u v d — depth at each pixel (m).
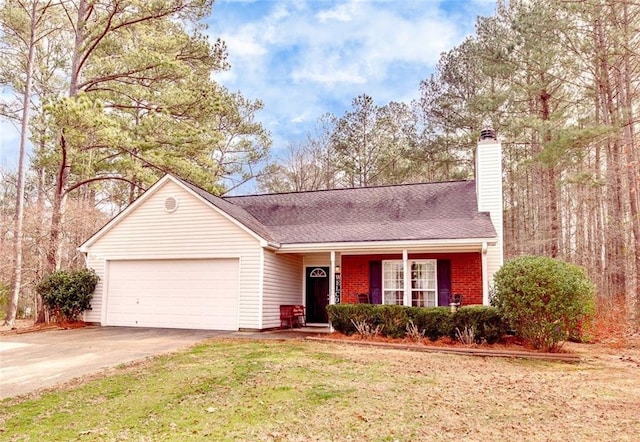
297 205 19.23
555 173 23.77
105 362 9.76
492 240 13.65
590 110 22.62
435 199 17.61
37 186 28.30
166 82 20.39
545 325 11.20
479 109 25.70
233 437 5.27
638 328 16.16
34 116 19.89
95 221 24.45
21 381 8.17
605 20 18.84
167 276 16.17
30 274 20.48
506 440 5.19
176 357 10.20
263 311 15.09
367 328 13.18
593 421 5.90
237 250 15.43
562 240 25.75
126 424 5.77
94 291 16.86
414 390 7.43
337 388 7.45
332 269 15.31
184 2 19.27
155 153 18.95
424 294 15.75
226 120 29.55
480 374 8.84
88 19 20.11
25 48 25.30
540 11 20.70
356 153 33.28
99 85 20.52
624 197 21.33
